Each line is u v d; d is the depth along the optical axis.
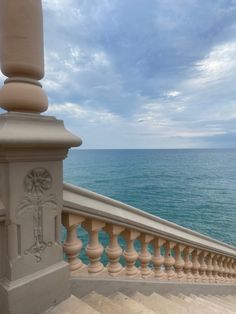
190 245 2.80
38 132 1.13
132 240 2.07
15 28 1.13
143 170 90.25
